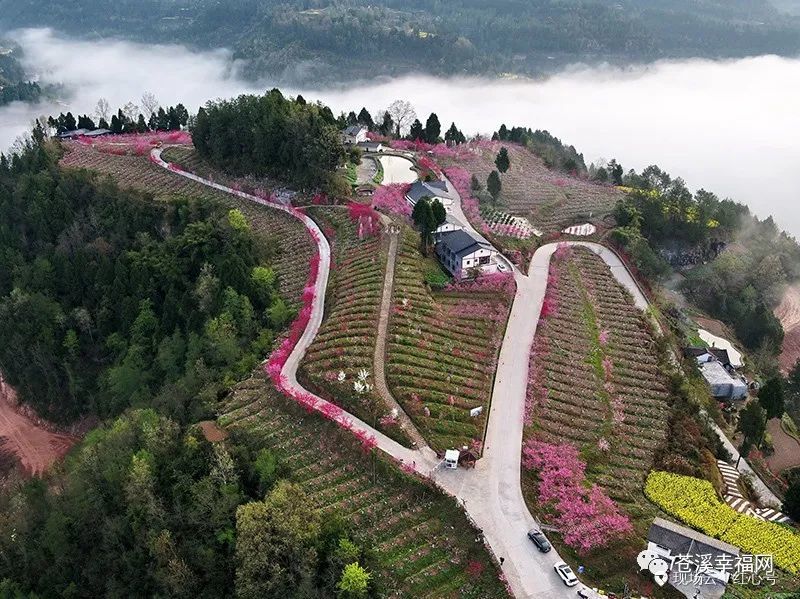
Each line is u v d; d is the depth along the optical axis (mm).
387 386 91438
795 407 120625
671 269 153250
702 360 118250
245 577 66562
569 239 145750
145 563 75500
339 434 84688
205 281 115250
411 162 178500
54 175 160625
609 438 88875
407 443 82688
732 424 106812
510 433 85750
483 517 72938
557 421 90438
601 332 111938
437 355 98062
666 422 93438
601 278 130375
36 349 128500
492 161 190875
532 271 128375
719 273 157375
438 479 77688
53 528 82500
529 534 70625
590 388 97812
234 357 102812
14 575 82438
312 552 66500
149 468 79188
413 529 72562
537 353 102875
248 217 147000
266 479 76938
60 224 147875
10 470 119625
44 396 131125
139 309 123062
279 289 121562
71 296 133625
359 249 125625
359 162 173375
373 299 108500
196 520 73938
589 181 194250
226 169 166250
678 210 159500
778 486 92188
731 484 86250
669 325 125250
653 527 71062
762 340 142250
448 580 67312
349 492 77438
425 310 107500
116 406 115312
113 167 175750
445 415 86875
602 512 74562
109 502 82438
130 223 142750
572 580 65562
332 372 94000
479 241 122000
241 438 84625
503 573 66812
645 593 65562
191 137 182000
